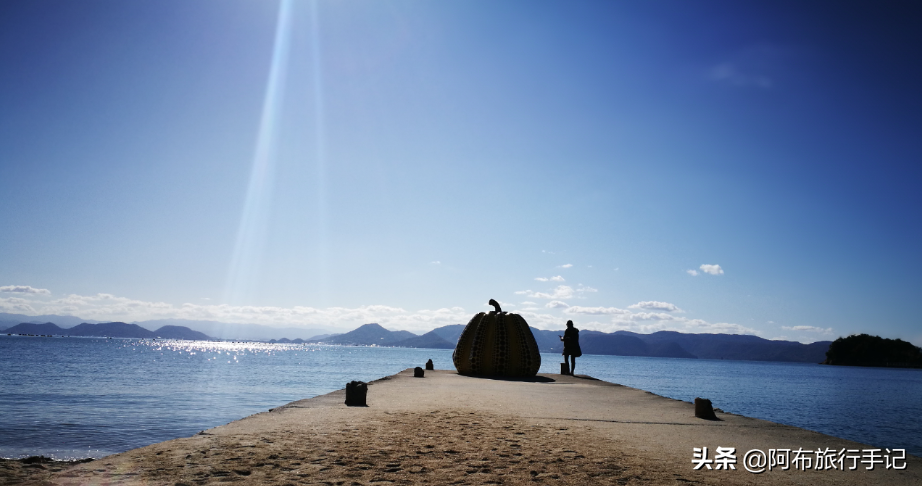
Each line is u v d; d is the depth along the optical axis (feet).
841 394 200.13
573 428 26.16
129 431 62.59
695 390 195.62
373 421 26.11
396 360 442.09
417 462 17.88
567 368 75.31
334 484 15.01
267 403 97.66
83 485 14.46
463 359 69.87
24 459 17.51
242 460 17.48
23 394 104.73
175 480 15.05
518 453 19.81
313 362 360.28
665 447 22.09
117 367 223.92
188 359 358.64
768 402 154.51
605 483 16.12
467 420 27.37
